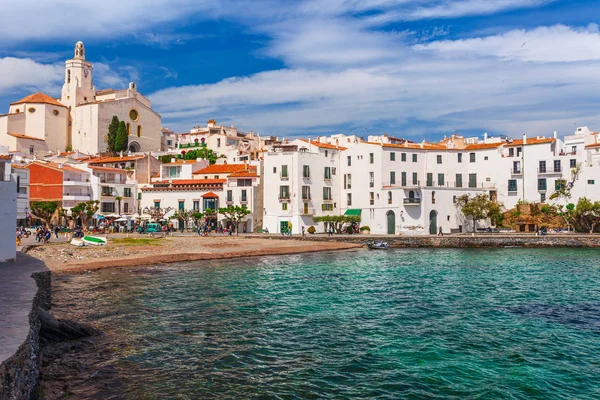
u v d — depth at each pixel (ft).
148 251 206.28
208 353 69.72
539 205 317.42
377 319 91.61
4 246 104.47
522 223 314.96
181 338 77.00
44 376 58.90
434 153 340.80
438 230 310.45
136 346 72.18
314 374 61.98
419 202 304.30
